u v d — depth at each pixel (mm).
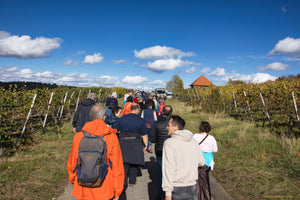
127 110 6492
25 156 6035
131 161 3490
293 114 7418
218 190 4098
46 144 7398
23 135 7348
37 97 9242
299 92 7770
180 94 34469
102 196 2332
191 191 2451
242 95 11789
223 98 14156
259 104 11008
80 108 5473
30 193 3943
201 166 2818
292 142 6152
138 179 4797
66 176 4789
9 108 6922
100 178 2287
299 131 7348
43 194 3955
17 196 3797
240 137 7242
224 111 13242
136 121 3701
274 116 10125
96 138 2363
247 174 4664
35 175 4719
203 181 2988
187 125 10516
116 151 2471
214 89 16188
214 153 6145
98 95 23359
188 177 2441
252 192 3902
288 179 4227
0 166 5004
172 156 2424
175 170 2432
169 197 2332
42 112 9438
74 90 16234
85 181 2236
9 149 6500
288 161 5035
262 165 5023
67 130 9609
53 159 5820
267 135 7328
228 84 17750
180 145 2496
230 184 4316
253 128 8453
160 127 3625
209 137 3574
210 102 15398
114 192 2480
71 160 2389
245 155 5734
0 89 7551
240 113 12516
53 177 4660
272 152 5762
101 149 2324
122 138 3658
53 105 10109
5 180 4328
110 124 4648
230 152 6094
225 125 9711
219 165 5301
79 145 2338
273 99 9148
